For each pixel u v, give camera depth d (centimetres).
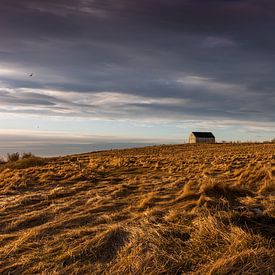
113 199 1252
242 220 772
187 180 1644
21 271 680
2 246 824
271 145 6028
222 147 6431
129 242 720
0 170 3133
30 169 2545
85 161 3712
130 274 617
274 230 729
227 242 671
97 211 1086
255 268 579
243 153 3969
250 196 1106
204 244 678
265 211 848
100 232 819
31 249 775
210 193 1091
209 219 750
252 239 664
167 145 7956
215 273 582
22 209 1223
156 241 696
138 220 866
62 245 772
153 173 2212
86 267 667
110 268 649
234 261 596
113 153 6397
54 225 932
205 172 1952
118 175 2197
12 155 4103
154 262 634
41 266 688
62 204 1210
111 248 724
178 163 2789
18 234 900
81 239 788
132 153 6012
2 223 1028
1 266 708
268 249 625
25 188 1738
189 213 843
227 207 884
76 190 1556
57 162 3528
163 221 820
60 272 658
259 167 1816
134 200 1220
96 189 1545
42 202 1302
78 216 1009
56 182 1847
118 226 793
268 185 1262
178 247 683
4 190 1680
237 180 1562
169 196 1205
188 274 602
